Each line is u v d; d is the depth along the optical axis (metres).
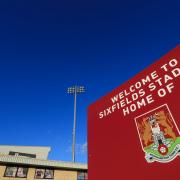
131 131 4.52
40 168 22.38
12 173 21.25
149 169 3.86
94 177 5.02
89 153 5.48
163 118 3.95
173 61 4.18
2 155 21.67
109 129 5.15
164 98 4.08
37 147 35.56
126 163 4.37
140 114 4.46
